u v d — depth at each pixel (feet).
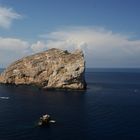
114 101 474.49
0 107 402.31
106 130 274.98
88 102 458.09
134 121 314.35
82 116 341.00
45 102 453.99
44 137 250.78
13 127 283.38
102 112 368.68
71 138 248.11
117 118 330.13
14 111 370.32
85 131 270.87
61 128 281.13
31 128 279.90
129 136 255.50
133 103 451.94
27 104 431.84
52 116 338.95
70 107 406.41
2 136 252.83
